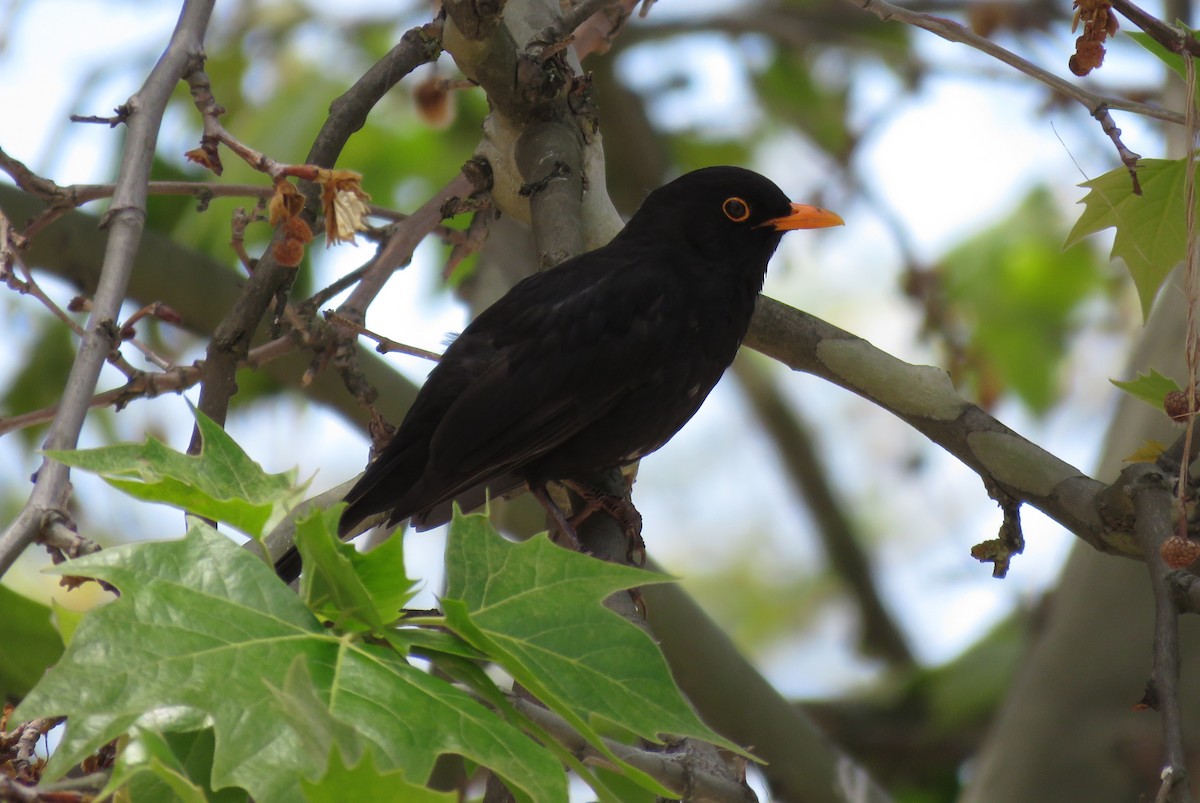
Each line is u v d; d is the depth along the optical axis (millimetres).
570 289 9641
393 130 16500
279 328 8664
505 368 9422
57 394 14312
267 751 3699
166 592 4008
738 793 6801
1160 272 8102
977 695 16109
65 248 10953
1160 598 6105
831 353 9547
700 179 10305
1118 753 10227
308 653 3994
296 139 15047
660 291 9727
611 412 9664
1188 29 7203
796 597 21953
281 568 7734
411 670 4070
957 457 8898
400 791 3404
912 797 16031
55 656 8125
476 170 9805
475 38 9039
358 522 9367
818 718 16422
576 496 9758
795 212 10258
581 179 9922
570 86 9961
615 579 4488
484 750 3857
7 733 5340
